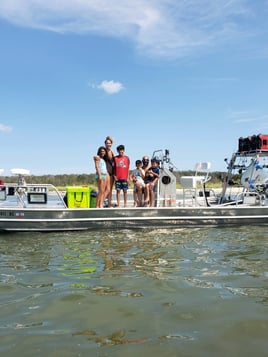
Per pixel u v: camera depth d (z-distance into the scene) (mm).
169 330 3371
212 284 4719
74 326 3475
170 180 10109
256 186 10594
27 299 4199
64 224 8844
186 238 8008
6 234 8562
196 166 10570
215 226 9703
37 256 6363
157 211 9320
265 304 4004
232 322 3533
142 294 4344
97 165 9023
